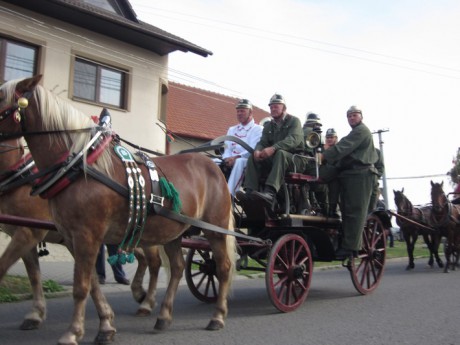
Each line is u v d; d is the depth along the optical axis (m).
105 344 4.38
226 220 5.39
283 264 6.08
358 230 6.96
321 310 6.14
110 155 4.35
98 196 4.08
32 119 4.12
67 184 4.02
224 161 6.96
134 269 10.42
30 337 4.70
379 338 4.72
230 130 7.85
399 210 12.34
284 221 6.21
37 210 5.05
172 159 5.18
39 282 5.20
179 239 5.32
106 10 13.12
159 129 14.29
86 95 12.66
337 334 4.88
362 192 6.96
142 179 4.46
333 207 7.32
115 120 13.08
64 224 4.07
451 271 11.63
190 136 18.39
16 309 6.03
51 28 11.86
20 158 5.02
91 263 4.05
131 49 13.55
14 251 4.85
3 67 11.15
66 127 4.18
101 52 12.85
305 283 6.43
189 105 21.42
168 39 13.30
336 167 7.15
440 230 12.26
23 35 11.37
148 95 13.92
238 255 6.33
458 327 5.19
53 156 4.14
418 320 5.53
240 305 6.57
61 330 5.00
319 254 6.90
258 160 6.27
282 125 6.68
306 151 6.87
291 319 5.59
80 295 3.99
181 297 7.30
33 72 11.70
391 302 6.74
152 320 5.58
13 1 11.16
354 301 6.83
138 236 4.48
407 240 12.36
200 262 6.87
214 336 4.77
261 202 6.06
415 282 9.05
